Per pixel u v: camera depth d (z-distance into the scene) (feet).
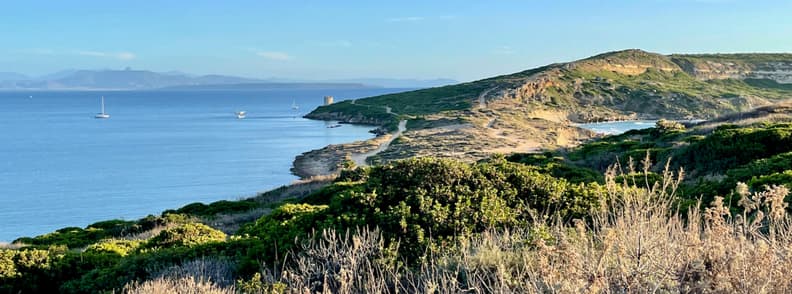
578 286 11.50
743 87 481.46
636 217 13.71
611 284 11.60
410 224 22.09
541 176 25.34
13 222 124.36
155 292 21.90
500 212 22.61
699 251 12.27
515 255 17.25
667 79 481.46
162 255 29.81
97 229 69.67
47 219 127.44
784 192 14.12
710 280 11.22
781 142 52.24
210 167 200.34
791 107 120.78
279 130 341.21
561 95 393.70
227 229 60.85
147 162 213.46
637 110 382.42
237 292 20.85
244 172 189.37
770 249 11.80
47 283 32.07
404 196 23.50
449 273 17.40
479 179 24.25
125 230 67.15
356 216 22.84
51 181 174.50
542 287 12.61
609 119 361.10
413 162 24.90
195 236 40.24
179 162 212.64
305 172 186.29
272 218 36.17
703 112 370.53
